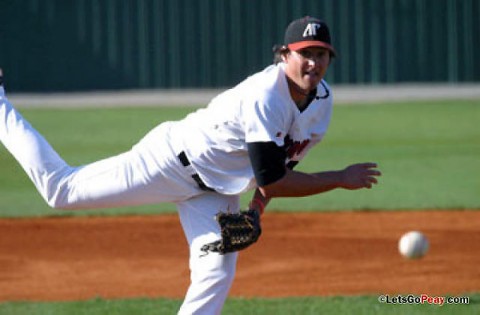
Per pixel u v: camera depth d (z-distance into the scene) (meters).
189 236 19.80
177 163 19.28
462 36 104.12
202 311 19.27
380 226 37.12
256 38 104.12
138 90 105.31
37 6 103.94
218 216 18.45
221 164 19.12
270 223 37.94
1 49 104.12
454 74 104.56
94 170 19.80
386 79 104.62
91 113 83.62
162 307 25.28
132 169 19.53
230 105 18.70
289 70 18.47
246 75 104.50
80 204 20.02
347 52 104.19
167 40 104.62
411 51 104.25
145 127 72.31
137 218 39.44
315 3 103.38
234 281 28.66
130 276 29.67
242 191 19.44
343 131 70.44
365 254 32.16
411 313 24.33
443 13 103.94
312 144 20.62
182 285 28.48
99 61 104.75
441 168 52.62
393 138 66.00
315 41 18.03
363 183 19.03
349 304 25.31
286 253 32.44
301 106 19.19
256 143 18.31
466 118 77.19
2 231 36.97
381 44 104.00
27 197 45.34
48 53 104.62
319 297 26.25
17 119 20.14
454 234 35.38
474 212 39.84
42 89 104.81
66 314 24.64
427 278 28.73
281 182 18.61
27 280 29.28
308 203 42.66
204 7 104.19
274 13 103.69
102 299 26.31
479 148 60.59
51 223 38.53
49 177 19.77
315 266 30.50
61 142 64.12
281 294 27.02
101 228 37.41
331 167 52.53
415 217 38.91
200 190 19.59
